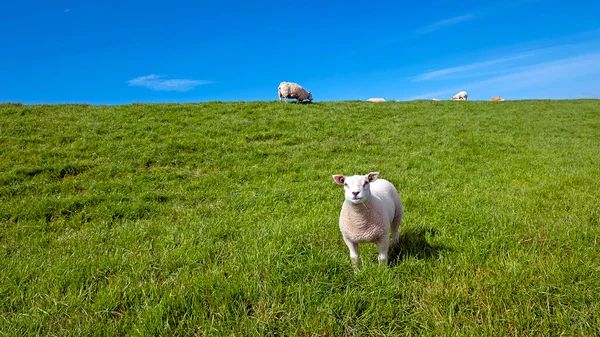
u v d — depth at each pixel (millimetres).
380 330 2865
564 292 3131
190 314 3113
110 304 3273
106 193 7531
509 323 2820
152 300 3309
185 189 8039
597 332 2697
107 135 11680
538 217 5375
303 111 17922
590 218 5285
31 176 8219
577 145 13359
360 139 13258
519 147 12742
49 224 6070
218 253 4555
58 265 4113
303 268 3582
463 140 13180
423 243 4641
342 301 3139
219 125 13906
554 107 24812
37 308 3229
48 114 14125
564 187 7391
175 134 12203
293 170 9703
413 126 15906
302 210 6586
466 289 3270
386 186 4797
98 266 4145
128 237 5270
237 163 10102
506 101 29375
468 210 5758
